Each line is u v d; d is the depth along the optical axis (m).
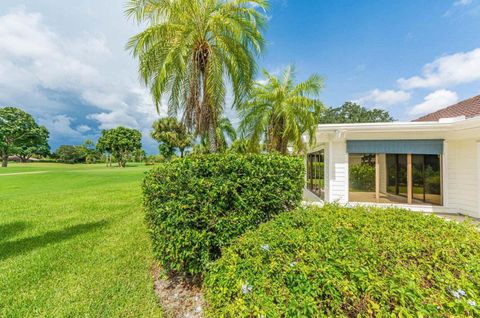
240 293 1.67
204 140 7.63
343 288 1.49
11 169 33.03
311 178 13.46
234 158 3.47
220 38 6.95
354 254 1.82
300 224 2.63
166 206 3.04
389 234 2.22
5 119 42.12
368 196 8.72
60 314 2.79
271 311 1.45
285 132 10.16
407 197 8.55
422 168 8.55
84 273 3.73
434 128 7.38
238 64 7.37
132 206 8.36
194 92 7.10
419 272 1.67
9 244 4.91
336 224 2.49
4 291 3.24
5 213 7.36
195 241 2.96
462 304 1.34
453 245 1.99
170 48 6.75
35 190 13.12
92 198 9.79
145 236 5.36
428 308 1.33
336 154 8.86
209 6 7.06
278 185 3.67
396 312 1.33
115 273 3.73
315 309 1.41
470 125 6.45
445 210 8.09
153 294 3.19
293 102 10.31
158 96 7.05
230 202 3.22
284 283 1.68
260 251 2.03
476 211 7.37
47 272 3.75
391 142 8.38
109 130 52.03
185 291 3.23
